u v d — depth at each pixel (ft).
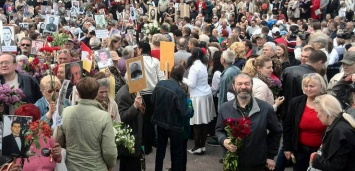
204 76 29.45
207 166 27.96
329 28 54.85
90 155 16.62
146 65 28.25
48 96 19.67
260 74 23.26
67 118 16.79
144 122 28.04
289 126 20.10
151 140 29.17
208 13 88.22
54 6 72.95
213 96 31.30
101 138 16.67
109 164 17.04
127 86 22.99
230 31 60.13
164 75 28.76
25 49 32.32
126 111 22.22
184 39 33.55
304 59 24.20
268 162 18.81
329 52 37.19
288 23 67.21
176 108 23.95
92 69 26.66
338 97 19.74
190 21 68.39
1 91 18.37
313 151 19.34
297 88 22.56
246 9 83.35
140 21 60.80
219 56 30.94
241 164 18.43
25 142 14.43
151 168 27.55
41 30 47.91
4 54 22.16
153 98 24.47
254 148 18.29
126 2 89.20
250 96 18.67
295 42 39.99
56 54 27.94
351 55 20.18
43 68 25.09
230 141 17.98
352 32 51.60
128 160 22.76
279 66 25.67
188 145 31.94
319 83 18.90
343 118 15.87
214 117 31.01
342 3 78.89
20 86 22.24
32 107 15.88
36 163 15.78
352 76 19.44
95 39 35.47
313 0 81.15
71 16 73.15
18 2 82.38
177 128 24.08
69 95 21.26
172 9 82.23
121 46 38.42
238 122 17.74
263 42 34.68
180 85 24.66
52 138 16.02
